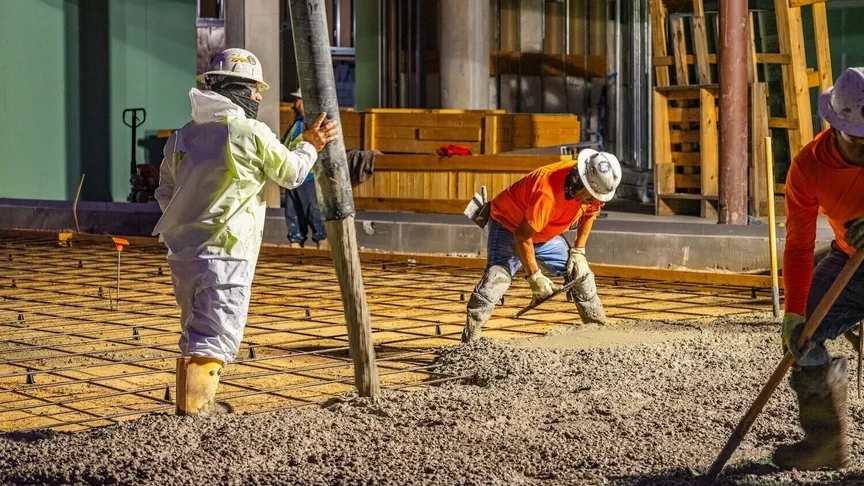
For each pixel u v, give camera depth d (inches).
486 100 667.4
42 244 526.0
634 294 358.9
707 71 513.0
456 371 227.5
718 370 219.1
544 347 243.4
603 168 236.2
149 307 339.9
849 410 176.7
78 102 713.6
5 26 683.4
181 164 178.4
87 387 227.3
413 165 539.5
